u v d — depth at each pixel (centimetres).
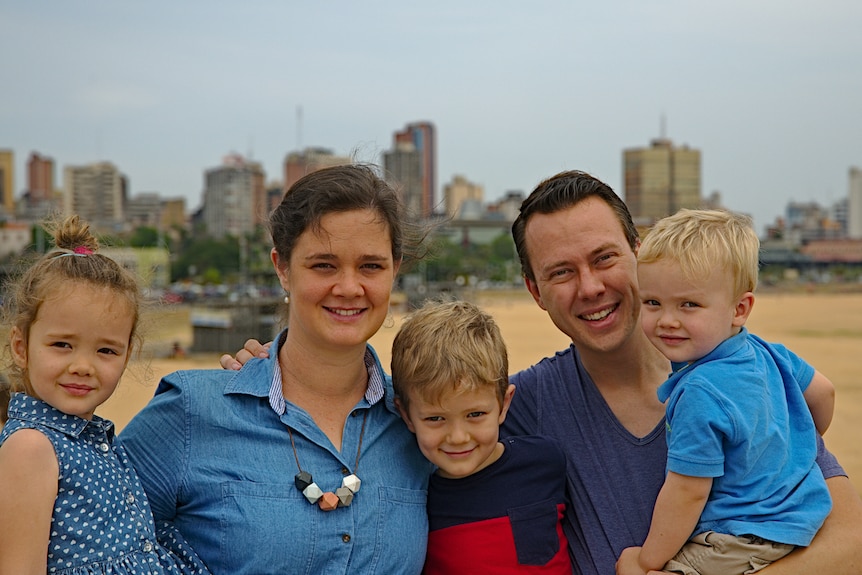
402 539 138
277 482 135
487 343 142
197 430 138
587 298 153
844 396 1098
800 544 135
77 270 129
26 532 121
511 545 143
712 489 139
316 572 133
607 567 149
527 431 159
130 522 129
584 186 156
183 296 3503
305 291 137
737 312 142
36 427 126
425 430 142
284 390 142
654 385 157
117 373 131
